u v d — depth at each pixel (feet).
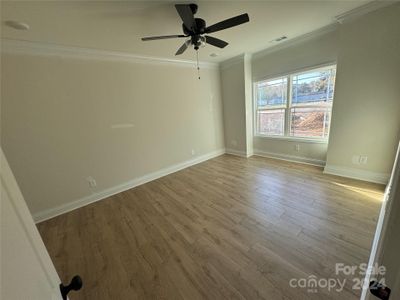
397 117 7.82
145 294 4.70
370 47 7.82
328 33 9.54
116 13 6.21
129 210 8.75
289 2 6.55
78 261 5.93
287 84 12.21
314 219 6.81
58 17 6.06
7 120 7.52
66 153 9.03
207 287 4.72
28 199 8.26
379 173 8.75
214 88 15.14
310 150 12.01
